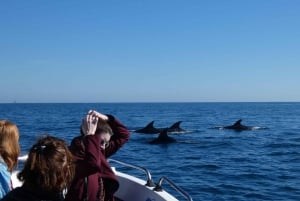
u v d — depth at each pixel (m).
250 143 31.16
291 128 48.78
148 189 5.85
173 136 37.19
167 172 18.31
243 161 21.61
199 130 44.41
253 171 18.42
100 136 4.38
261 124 58.09
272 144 30.33
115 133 4.77
